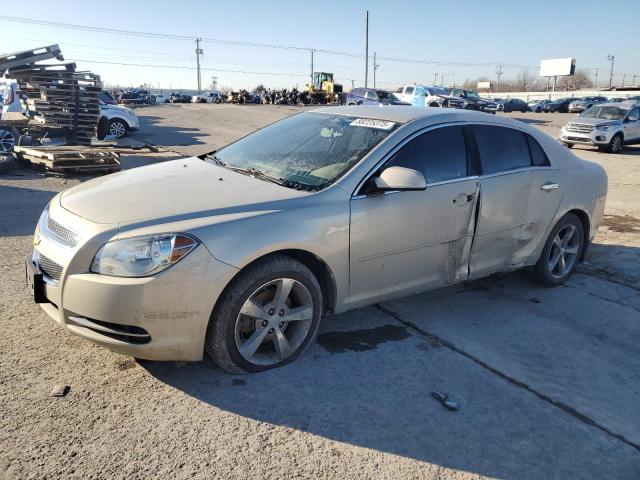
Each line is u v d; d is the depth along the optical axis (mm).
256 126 24203
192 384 3158
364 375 3377
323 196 3400
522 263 4707
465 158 4113
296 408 3002
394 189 3438
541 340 4031
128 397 2998
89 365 3285
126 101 51625
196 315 2949
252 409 2965
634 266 5887
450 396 3217
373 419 2957
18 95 13859
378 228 3576
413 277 3910
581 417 3104
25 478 2371
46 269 3088
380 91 33625
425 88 34906
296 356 3455
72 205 3244
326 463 2604
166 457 2562
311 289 3375
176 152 13789
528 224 4594
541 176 4613
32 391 2990
